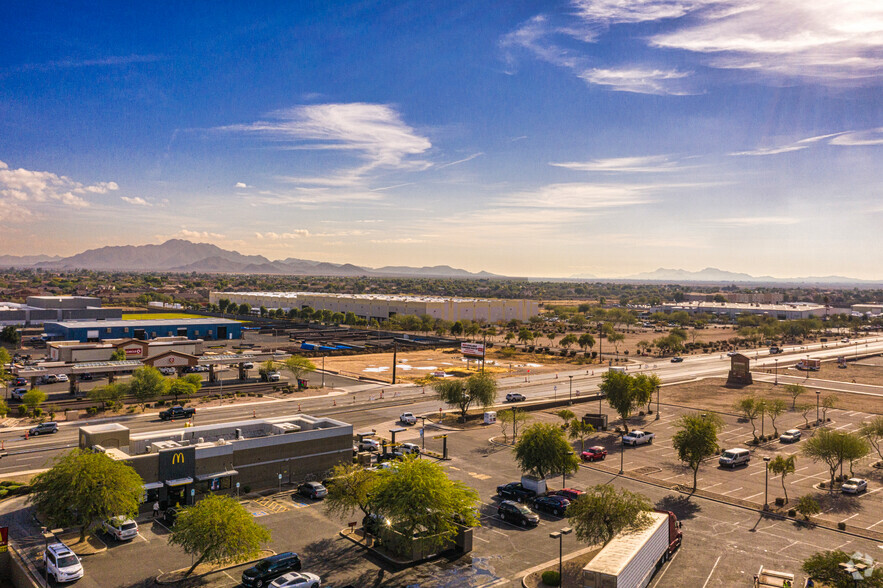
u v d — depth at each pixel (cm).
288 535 5531
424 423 10075
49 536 5319
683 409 12056
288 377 14375
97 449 6059
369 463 7588
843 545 5503
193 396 11600
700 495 6875
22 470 6956
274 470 6838
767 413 10888
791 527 5934
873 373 17138
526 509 5981
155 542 5300
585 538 5112
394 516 4984
